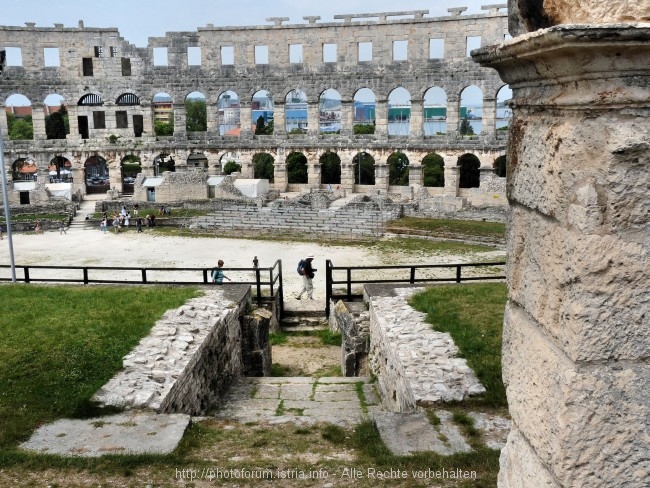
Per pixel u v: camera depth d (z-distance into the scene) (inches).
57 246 2022.6
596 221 198.4
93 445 478.9
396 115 6584.6
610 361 203.3
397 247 1947.6
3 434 491.5
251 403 710.5
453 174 2797.7
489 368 604.7
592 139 199.0
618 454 204.4
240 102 3078.2
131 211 2650.1
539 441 223.6
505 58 235.8
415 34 2842.0
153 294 916.0
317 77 2977.4
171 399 575.5
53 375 603.8
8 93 3016.7
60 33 3031.5
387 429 504.4
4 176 1307.8
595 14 206.5
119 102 3459.6
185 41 3063.5
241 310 885.2
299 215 2389.3
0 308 837.8
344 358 899.4
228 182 2878.9
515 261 253.1
